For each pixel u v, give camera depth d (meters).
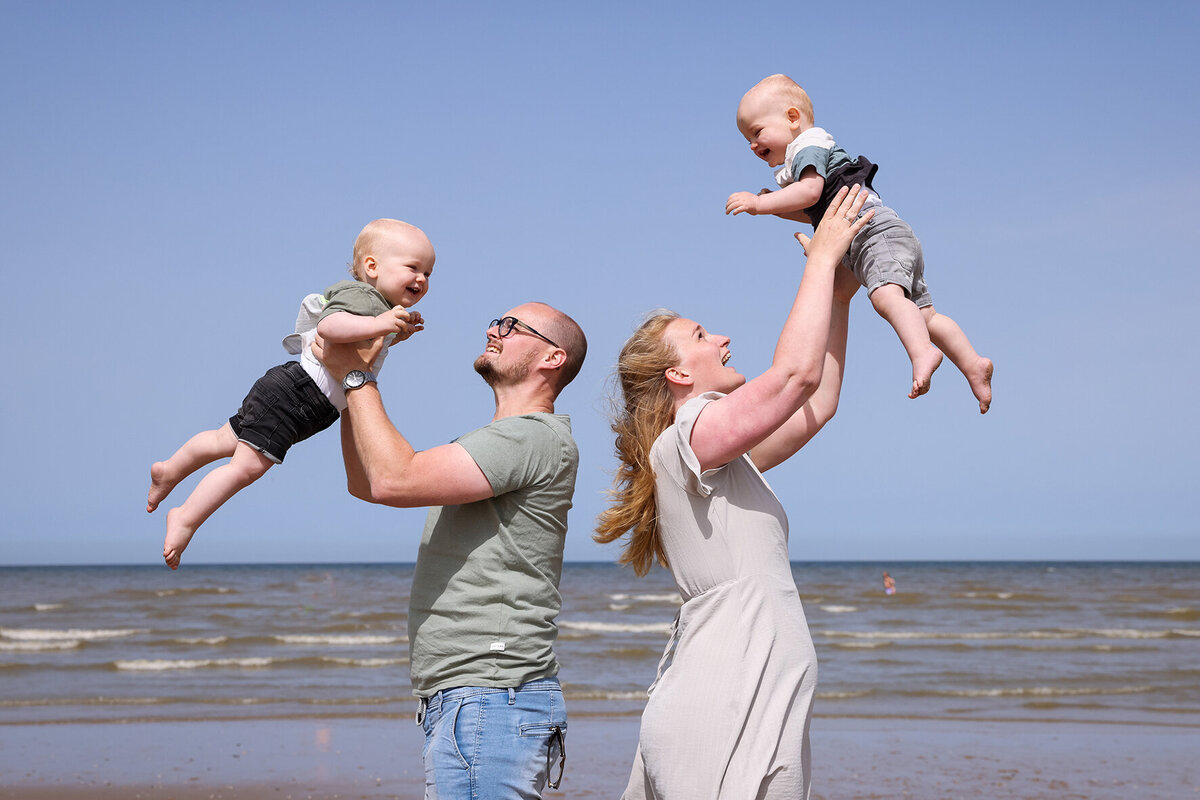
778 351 2.44
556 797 7.66
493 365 2.83
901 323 2.90
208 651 20.14
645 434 2.73
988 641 22.70
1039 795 7.86
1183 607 32.94
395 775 8.54
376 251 2.97
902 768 8.88
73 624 26.22
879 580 53.44
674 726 2.41
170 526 2.90
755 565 2.54
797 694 2.45
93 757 9.28
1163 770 8.80
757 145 3.46
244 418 3.01
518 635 2.58
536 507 2.64
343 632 24.03
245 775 8.52
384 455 2.48
